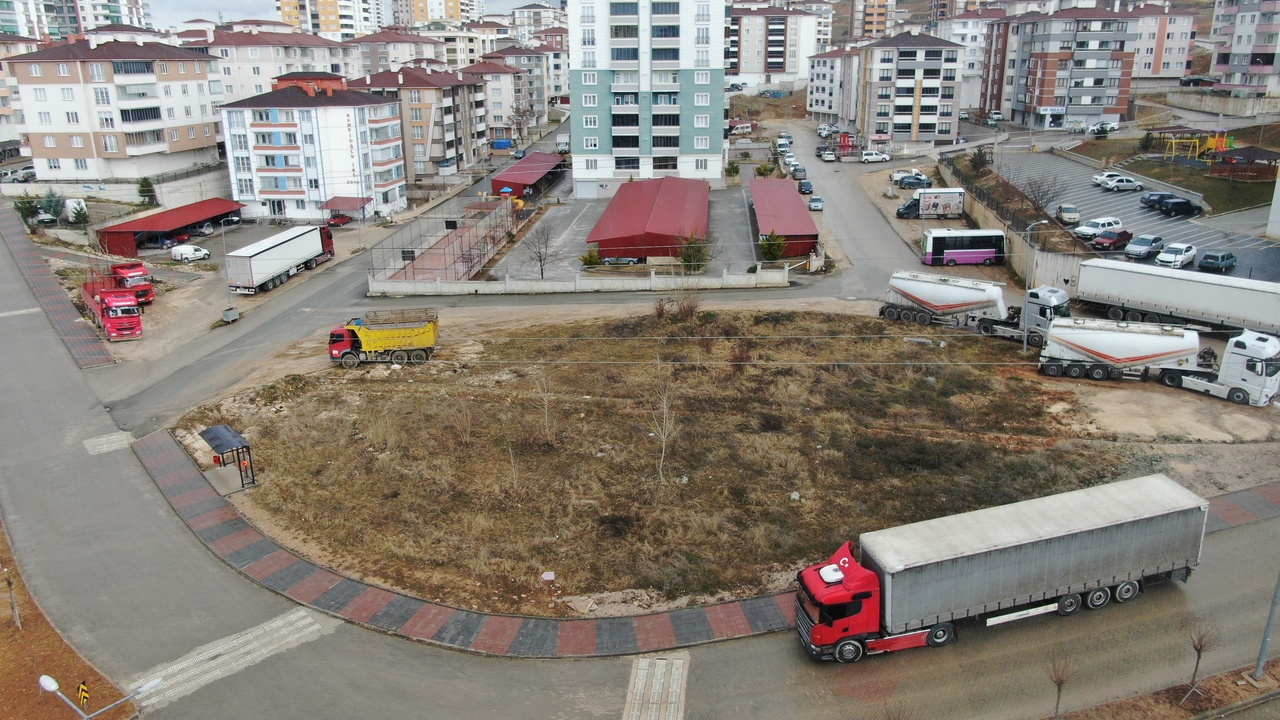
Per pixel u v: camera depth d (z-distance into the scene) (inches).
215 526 1135.6
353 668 871.7
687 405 1476.4
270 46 4320.9
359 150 3166.8
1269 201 2532.0
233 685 851.4
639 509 1139.3
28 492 1254.9
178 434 1414.9
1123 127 3838.6
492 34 6830.7
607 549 1054.4
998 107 5022.1
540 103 5940.0
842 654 852.0
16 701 829.8
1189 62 5103.3
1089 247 2261.3
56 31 7751.0
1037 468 1218.0
